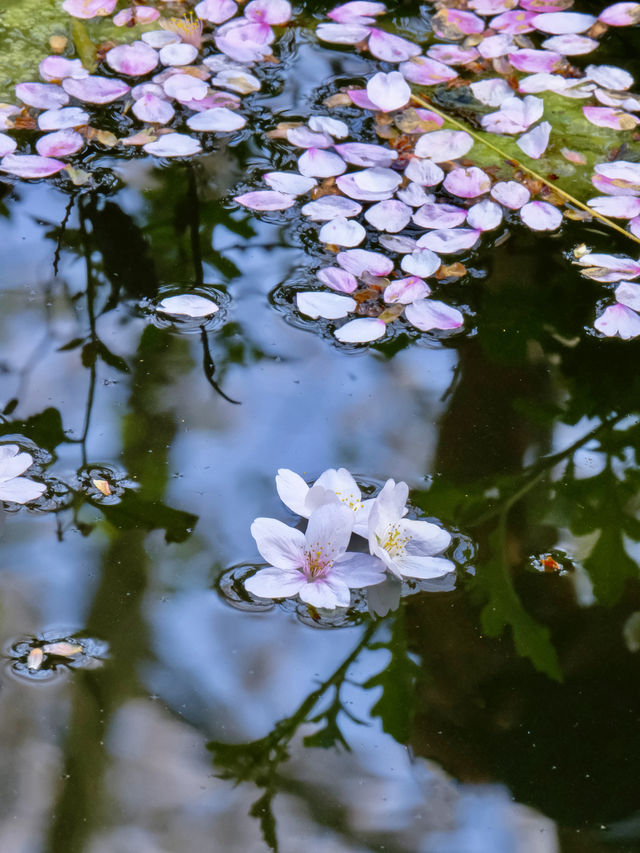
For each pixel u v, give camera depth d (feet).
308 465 3.67
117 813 3.49
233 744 3.52
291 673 3.56
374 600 3.60
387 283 3.84
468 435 3.71
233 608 3.59
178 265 3.85
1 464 3.65
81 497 3.65
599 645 3.58
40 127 3.97
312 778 3.51
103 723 3.52
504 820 3.50
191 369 3.75
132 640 3.57
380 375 3.76
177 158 3.97
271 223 3.91
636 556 3.63
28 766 3.51
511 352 3.78
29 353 3.76
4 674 3.54
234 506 3.65
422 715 3.54
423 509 3.65
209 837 3.48
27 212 3.90
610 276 3.85
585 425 3.72
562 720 3.54
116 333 3.78
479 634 3.59
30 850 3.47
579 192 3.95
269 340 3.79
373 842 3.49
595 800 3.51
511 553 3.63
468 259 3.88
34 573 3.60
